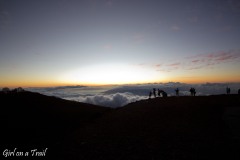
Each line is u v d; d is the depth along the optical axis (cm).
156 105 2652
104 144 1229
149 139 1253
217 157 914
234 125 1395
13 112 2838
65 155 1108
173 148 1062
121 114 2311
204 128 1402
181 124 1566
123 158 982
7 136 1736
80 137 1460
